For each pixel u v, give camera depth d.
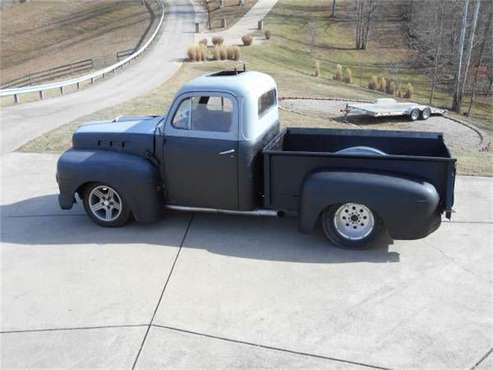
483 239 5.89
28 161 9.78
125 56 37.69
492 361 3.85
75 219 6.77
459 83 30.88
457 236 5.97
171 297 4.80
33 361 3.98
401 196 5.16
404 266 5.29
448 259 5.42
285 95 21.20
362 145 6.51
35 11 73.44
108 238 6.11
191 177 6.00
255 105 5.71
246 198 5.89
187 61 32.50
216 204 6.05
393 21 64.69
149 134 6.05
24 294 4.93
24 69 48.97
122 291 4.92
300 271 5.21
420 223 5.21
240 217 6.62
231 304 4.65
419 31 56.56
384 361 3.86
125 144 6.17
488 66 41.28
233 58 34.00
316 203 5.40
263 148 6.00
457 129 16.31
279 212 5.85
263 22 59.31
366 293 4.79
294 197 5.71
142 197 6.07
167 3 73.25
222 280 5.07
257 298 4.74
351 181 5.27
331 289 4.86
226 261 5.45
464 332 4.18
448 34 47.19
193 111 5.80
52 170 9.14
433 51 47.94
